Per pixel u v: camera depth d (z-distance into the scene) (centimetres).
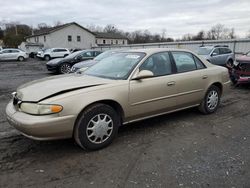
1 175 307
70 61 1420
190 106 511
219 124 492
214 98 553
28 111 337
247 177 302
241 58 890
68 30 5072
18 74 1507
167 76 450
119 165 332
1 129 461
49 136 332
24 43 5416
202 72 512
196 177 303
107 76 425
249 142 405
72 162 340
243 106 633
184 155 359
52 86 366
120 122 407
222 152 369
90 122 363
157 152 369
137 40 7988
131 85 399
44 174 310
